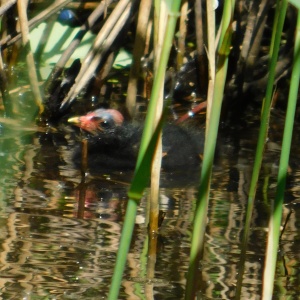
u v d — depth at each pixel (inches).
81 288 247.1
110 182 362.3
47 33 513.3
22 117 452.4
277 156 406.0
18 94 477.1
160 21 256.2
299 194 348.8
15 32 494.0
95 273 259.3
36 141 417.4
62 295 241.3
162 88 262.2
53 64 513.7
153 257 276.4
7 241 283.1
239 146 423.5
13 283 249.1
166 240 292.5
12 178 357.4
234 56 504.1
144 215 319.3
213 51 259.6
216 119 215.8
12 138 420.5
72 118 422.9
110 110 428.1
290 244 291.3
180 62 509.0
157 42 262.7
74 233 294.2
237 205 332.8
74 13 529.0
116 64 527.5
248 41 494.6
